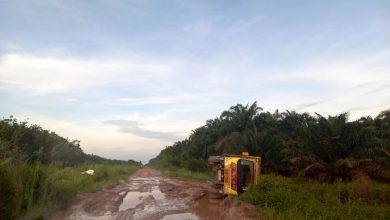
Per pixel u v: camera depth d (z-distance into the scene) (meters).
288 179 22.95
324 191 16.69
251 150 32.00
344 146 23.86
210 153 45.19
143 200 19.14
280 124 38.25
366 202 14.57
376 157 22.38
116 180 30.17
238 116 38.88
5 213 9.61
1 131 14.05
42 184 14.56
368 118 27.78
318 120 25.61
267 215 12.30
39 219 12.07
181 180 32.50
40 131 25.78
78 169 29.03
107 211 15.39
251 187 16.78
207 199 19.45
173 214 15.25
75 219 13.57
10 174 10.41
